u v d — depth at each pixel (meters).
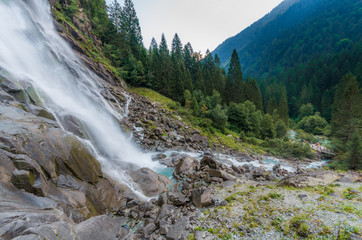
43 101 15.20
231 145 30.84
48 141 8.95
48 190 7.60
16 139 7.26
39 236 3.86
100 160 14.81
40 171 7.39
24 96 12.70
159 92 54.03
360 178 13.18
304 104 79.50
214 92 51.91
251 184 13.77
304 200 8.97
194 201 10.67
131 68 47.69
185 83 55.38
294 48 176.25
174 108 41.38
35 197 6.55
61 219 6.34
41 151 8.21
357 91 42.25
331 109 65.38
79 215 8.03
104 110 25.06
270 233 6.59
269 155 30.64
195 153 23.39
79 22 40.22
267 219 7.51
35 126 9.05
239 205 9.28
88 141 15.45
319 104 78.50
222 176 14.52
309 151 31.70
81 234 5.69
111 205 10.34
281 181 14.36
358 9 170.62
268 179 15.65
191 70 78.19
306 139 46.81
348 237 5.43
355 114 40.84
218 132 37.62
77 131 14.84
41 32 25.11
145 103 37.84
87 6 47.59
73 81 24.52
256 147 33.97
